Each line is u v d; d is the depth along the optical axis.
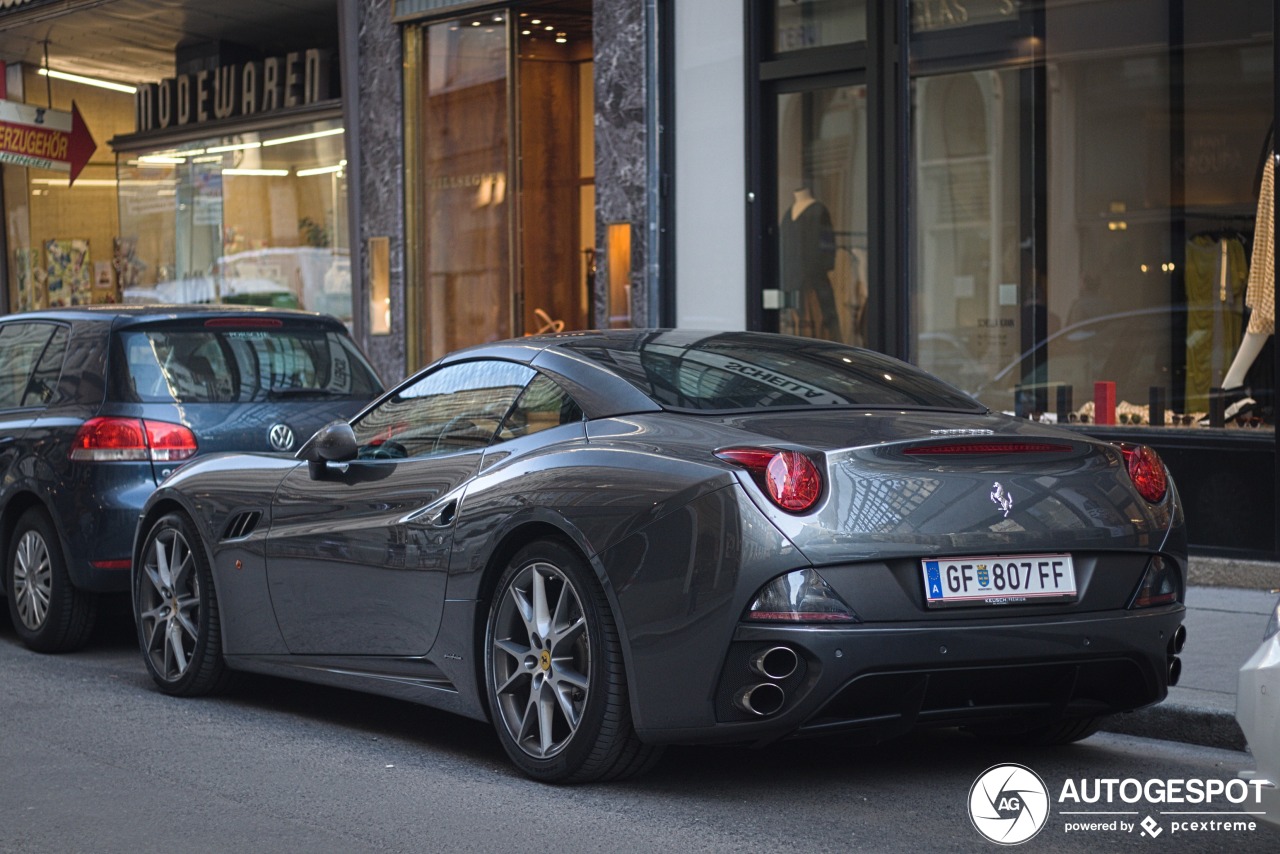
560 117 13.02
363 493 5.88
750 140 11.37
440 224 13.80
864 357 5.78
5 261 20.83
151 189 17.81
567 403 5.24
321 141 15.66
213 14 15.91
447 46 13.63
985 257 10.49
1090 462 4.88
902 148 10.70
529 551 5.06
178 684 6.77
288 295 16.02
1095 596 4.74
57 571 7.91
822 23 11.12
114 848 4.46
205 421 7.91
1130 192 9.84
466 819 4.69
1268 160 9.19
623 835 4.48
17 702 6.70
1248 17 9.30
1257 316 9.13
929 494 4.57
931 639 4.47
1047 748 5.66
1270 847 4.38
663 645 4.61
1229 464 9.05
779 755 5.49
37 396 8.28
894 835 4.47
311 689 7.03
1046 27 10.17
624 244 12.00
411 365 13.98
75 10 16.05
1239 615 7.88
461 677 5.34
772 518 4.45
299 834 4.56
